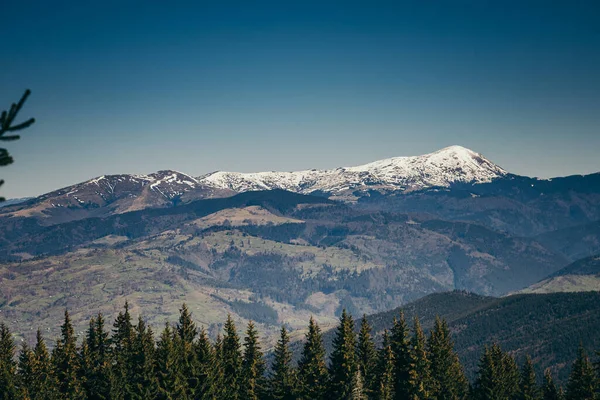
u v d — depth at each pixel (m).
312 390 155.38
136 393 150.25
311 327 161.12
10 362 162.25
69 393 156.62
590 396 164.25
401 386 158.88
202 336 161.25
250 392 158.50
